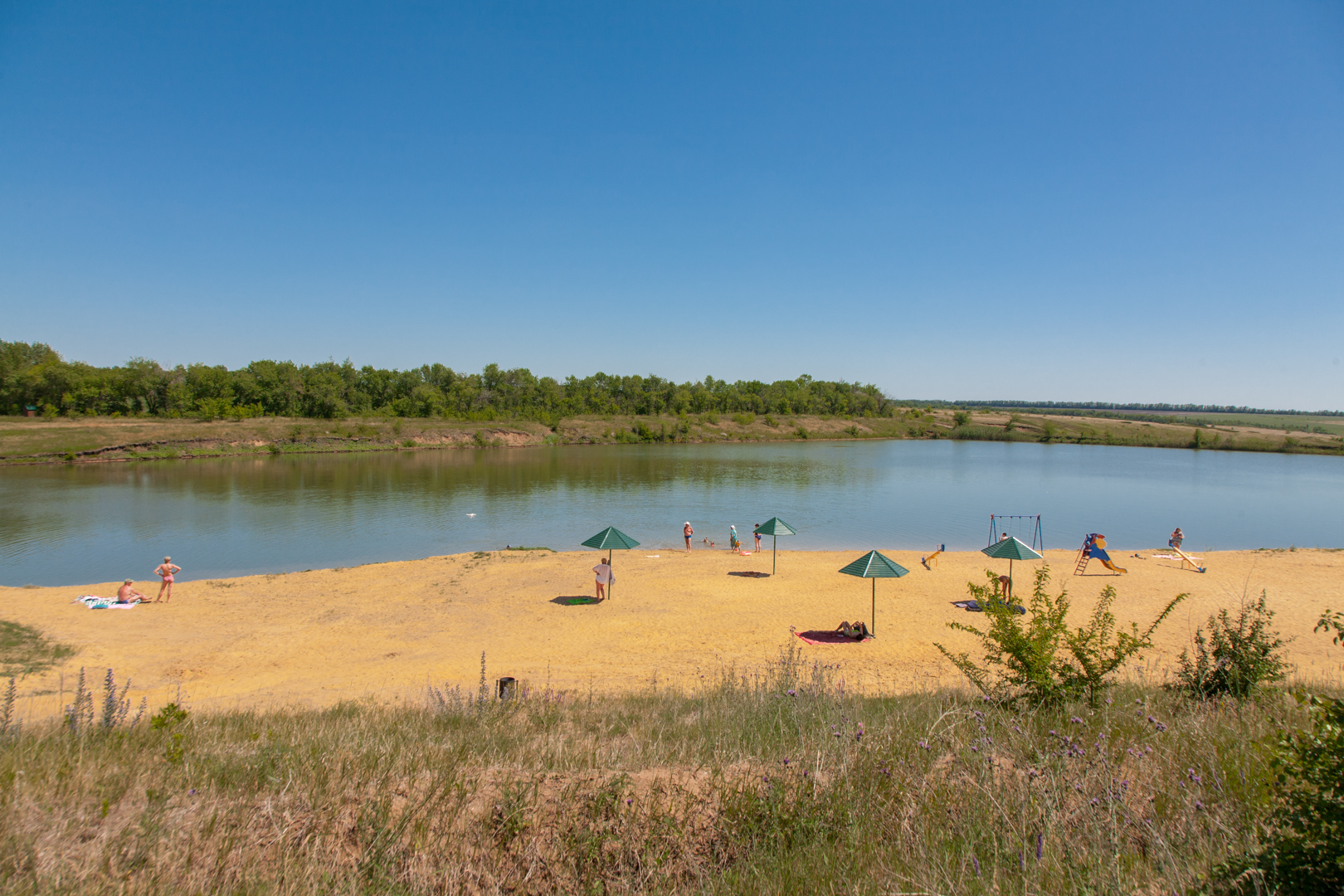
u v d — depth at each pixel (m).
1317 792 3.72
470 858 4.34
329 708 11.70
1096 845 3.95
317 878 4.00
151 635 18.23
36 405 95.88
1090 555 26.81
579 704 10.98
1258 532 39.59
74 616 19.69
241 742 7.27
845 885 3.82
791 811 4.69
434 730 8.20
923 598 22.69
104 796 5.09
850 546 34.00
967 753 5.49
